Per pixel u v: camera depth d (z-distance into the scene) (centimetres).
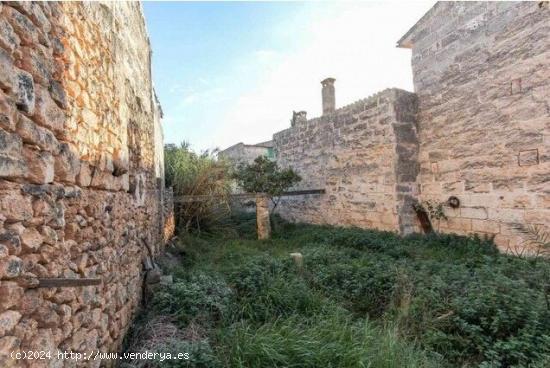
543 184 475
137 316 328
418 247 588
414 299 350
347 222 877
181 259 618
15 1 130
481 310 317
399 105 720
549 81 466
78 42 197
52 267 155
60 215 164
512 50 519
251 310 342
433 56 688
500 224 540
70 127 181
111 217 256
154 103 590
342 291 412
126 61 336
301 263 487
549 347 262
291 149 1168
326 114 967
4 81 120
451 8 639
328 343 263
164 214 662
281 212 1231
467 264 477
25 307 132
